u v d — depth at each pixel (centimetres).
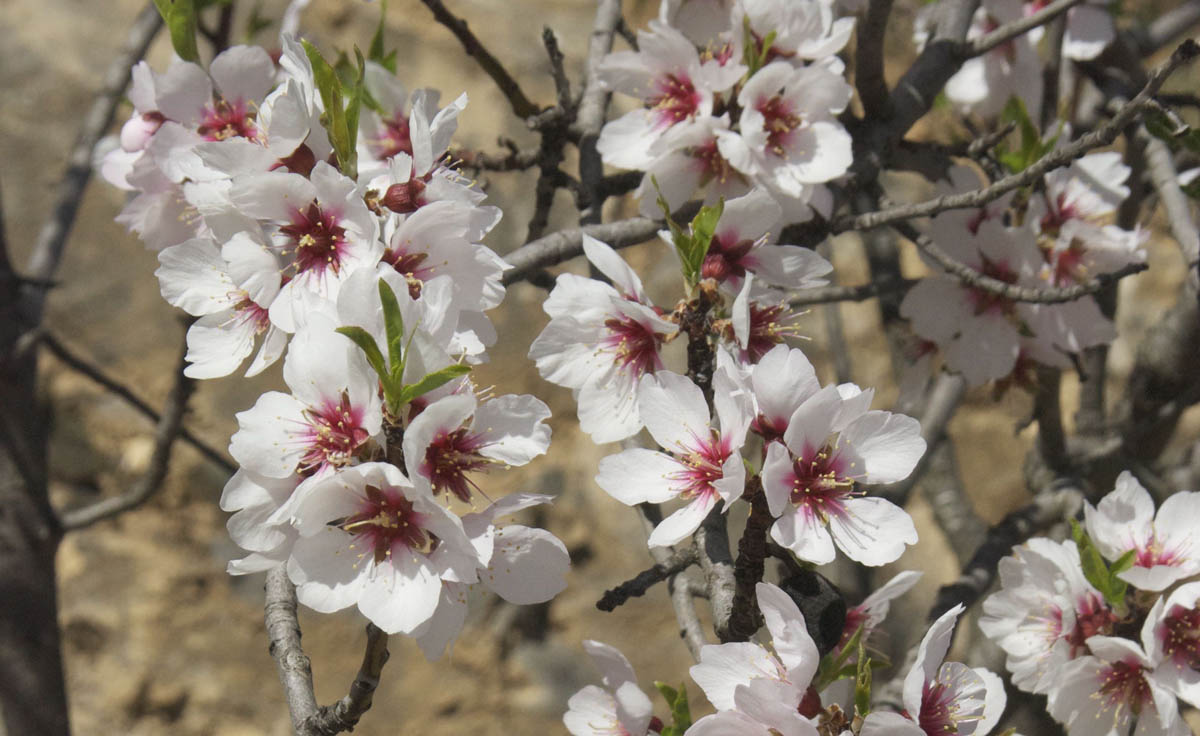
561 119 87
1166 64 77
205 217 72
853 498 72
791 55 82
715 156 81
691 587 84
